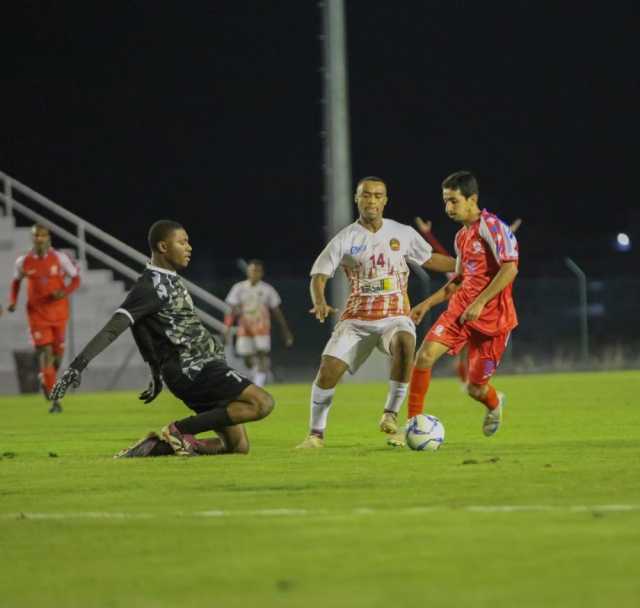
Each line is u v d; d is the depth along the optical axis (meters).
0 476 23.19
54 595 12.95
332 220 69.19
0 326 73.44
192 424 26.11
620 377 69.44
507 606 11.92
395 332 28.80
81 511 18.30
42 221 76.75
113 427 39.59
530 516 16.77
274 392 62.12
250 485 20.86
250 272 66.44
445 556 14.27
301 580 13.22
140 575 13.77
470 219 28.20
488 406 29.42
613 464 23.33
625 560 13.88
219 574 13.66
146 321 26.03
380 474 22.06
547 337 92.50
